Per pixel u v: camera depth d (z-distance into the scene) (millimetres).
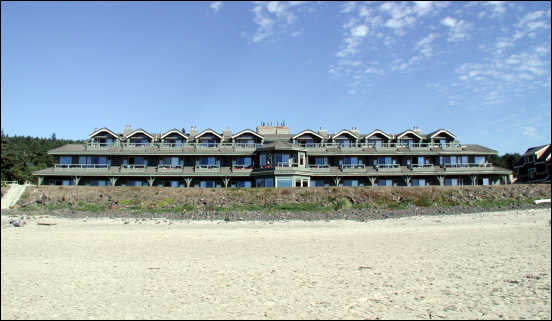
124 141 65938
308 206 47406
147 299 14445
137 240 27641
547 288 15203
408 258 20844
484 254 21688
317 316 12523
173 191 50906
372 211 45281
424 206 48531
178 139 65875
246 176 62156
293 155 60312
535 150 84312
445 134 67875
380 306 13406
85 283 16656
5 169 80188
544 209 46156
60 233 31094
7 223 38000
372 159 65000
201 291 15352
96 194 51156
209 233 30938
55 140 188000
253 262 20281
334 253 22438
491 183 66188
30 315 12883
